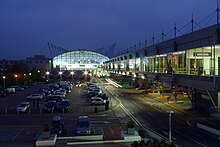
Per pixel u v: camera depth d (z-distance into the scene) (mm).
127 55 96062
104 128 34375
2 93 67875
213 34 32188
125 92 80250
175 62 46312
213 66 32500
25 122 38125
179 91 63781
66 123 37594
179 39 43625
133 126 27797
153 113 45344
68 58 172125
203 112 45375
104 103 53812
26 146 26203
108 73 166125
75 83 110438
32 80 116188
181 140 28984
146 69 69562
